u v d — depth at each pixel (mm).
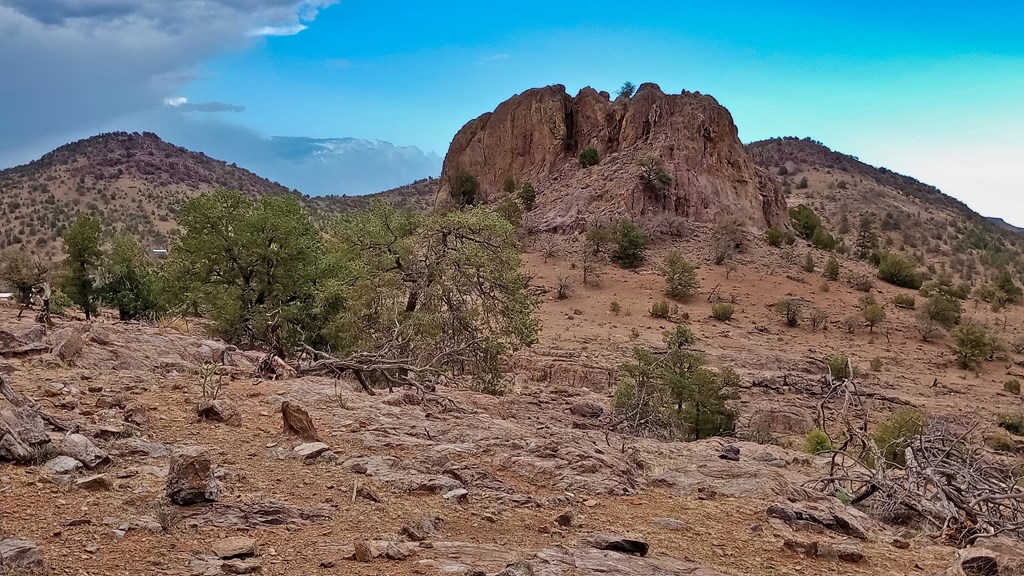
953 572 6508
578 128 118938
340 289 23734
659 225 95312
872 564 6809
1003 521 8953
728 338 62562
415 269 24953
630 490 8609
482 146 123500
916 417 24422
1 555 4219
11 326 13039
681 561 6145
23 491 5652
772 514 8000
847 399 11445
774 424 40844
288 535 5504
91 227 35844
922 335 69812
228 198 25875
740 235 94125
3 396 7488
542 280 79188
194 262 25469
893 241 178250
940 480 9422
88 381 10594
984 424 43844
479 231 25359
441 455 8562
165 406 9617
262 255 24906
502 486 7855
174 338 15367
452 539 5945
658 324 65938
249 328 24312
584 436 12117
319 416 10266
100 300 36875
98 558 4598
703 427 30781
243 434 8656
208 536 5254
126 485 6117
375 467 7762
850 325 69375
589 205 98812
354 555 5121
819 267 92125
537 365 46406
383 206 26000
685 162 103250
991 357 65438
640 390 24672
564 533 6520
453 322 24016
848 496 10148
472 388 22969
